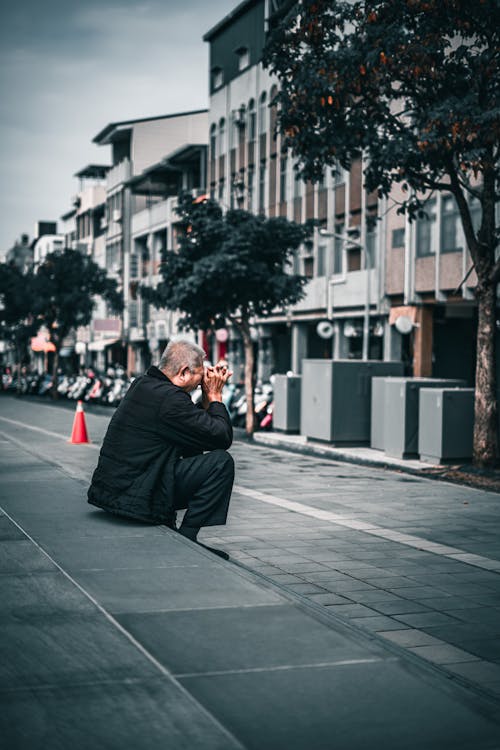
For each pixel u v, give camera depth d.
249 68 42.53
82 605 3.97
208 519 5.54
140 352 61.84
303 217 37.25
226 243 21.98
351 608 6.06
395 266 30.36
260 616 3.89
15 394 61.31
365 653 3.45
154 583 4.35
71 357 82.00
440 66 13.76
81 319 49.94
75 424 18.75
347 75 13.79
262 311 23.39
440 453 14.62
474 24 13.89
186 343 5.62
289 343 41.28
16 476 8.31
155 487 5.55
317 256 36.12
